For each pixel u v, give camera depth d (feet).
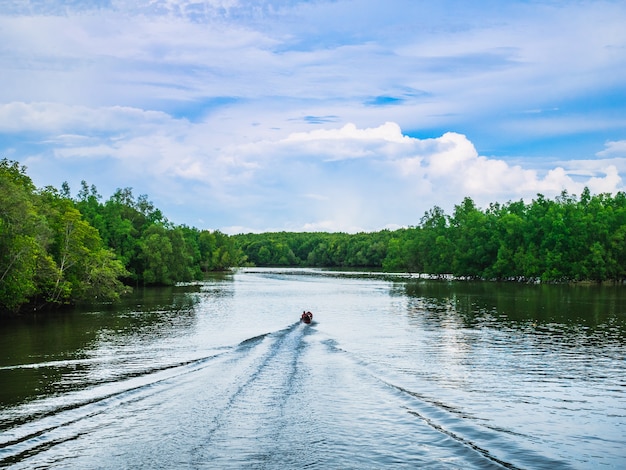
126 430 60.59
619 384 87.35
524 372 96.17
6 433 60.18
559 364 103.91
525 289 345.10
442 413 67.92
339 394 76.23
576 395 79.87
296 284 424.46
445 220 602.03
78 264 231.91
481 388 83.61
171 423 62.80
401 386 83.56
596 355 113.80
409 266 630.33
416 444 55.47
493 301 253.03
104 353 115.65
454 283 429.38
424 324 168.86
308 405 70.08
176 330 154.81
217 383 83.25
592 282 416.26
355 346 124.36
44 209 225.56
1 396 77.87
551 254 431.43
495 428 62.64
